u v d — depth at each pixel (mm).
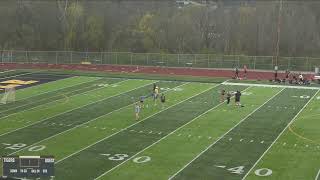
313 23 94312
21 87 53219
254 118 38344
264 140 31953
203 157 28297
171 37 95812
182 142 31406
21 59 79375
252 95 48906
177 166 26734
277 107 42750
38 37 93812
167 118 38156
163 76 63344
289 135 33188
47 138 32219
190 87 53875
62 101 45062
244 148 30125
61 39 93875
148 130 34406
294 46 91938
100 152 29219
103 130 34406
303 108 42406
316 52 91188
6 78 60062
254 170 26078
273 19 95688
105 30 96500
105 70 70312
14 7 95125
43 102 44594
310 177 25125
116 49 93500
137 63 77562
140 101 43000
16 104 43594
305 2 97938
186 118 38219
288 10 96625
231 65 73938
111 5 103062
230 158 28125
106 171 25922
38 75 63125
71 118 38062
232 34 96312
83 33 94000
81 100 45594
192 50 94562
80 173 25594
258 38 94250
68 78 60531
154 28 96438
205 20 98562
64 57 79312
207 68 74062
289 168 26453
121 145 30688
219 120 37531
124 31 96000
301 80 57875
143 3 107188
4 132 33625
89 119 37719
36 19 94875
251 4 105062
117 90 51469
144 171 25969
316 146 30609
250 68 73188
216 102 44875
